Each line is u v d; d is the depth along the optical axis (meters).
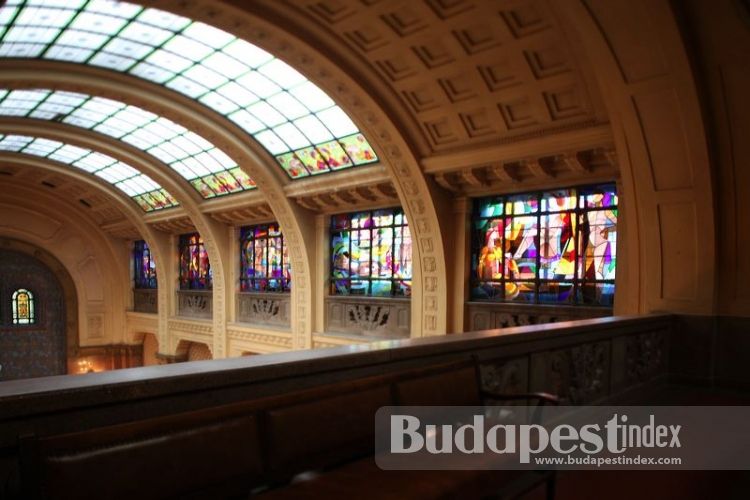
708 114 7.70
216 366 2.94
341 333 15.80
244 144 15.41
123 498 2.27
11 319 26.72
